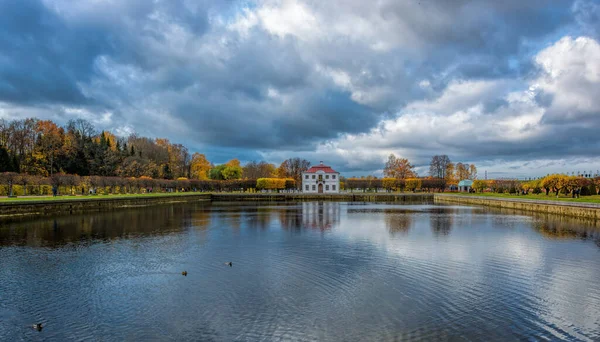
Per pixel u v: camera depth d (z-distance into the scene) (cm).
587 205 5144
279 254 2767
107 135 14375
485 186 13075
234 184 13525
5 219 4547
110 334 1416
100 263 2470
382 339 1377
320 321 1529
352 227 4366
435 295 1847
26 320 1542
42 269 2309
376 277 2148
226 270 2295
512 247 3059
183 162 15462
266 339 1375
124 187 9431
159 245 3130
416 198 12106
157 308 1664
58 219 4884
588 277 2166
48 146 9725
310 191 14138
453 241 3344
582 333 1441
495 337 1400
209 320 1538
